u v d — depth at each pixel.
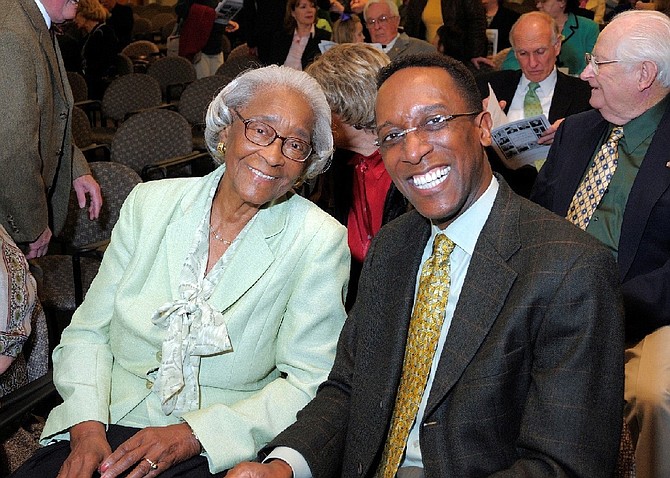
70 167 3.27
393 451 1.59
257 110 1.79
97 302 1.95
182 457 1.74
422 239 1.64
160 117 4.72
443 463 1.45
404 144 1.50
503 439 1.43
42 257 3.49
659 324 2.39
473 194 1.54
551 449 1.34
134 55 9.09
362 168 2.30
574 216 2.56
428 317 1.56
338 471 1.73
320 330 1.86
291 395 1.83
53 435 1.86
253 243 1.85
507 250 1.47
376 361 1.62
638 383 2.33
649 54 2.35
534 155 3.07
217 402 1.85
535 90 3.74
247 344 1.83
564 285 1.38
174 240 1.88
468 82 1.51
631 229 2.41
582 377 1.36
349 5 7.51
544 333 1.40
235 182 1.81
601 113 2.50
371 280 1.68
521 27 3.66
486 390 1.41
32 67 2.94
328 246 1.86
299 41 6.60
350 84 2.19
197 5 8.07
